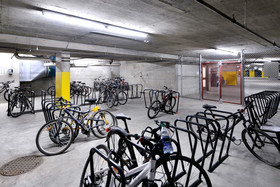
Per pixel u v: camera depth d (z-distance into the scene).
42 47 5.13
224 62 6.73
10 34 4.35
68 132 2.84
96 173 1.42
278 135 2.11
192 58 10.64
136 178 1.24
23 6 2.65
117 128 1.51
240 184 1.80
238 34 4.55
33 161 2.30
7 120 4.34
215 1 2.60
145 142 1.28
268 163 2.18
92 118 3.02
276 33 4.53
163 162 1.31
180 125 3.85
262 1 2.61
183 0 2.52
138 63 10.81
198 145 2.77
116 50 6.64
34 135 3.28
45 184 1.82
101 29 3.90
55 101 3.48
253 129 2.34
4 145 2.82
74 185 1.81
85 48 5.79
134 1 2.53
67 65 5.76
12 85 7.27
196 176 1.94
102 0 2.49
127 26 3.79
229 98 7.73
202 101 7.24
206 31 4.22
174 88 8.79
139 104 6.63
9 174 1.99
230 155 2.44
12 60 7.25
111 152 1.36
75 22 3.27
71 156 2.44
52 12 2.82
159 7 2.77
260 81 18.23
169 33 4.42
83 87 8.28
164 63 9.23
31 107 5.22
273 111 4.43
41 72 9.05
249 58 12.49
